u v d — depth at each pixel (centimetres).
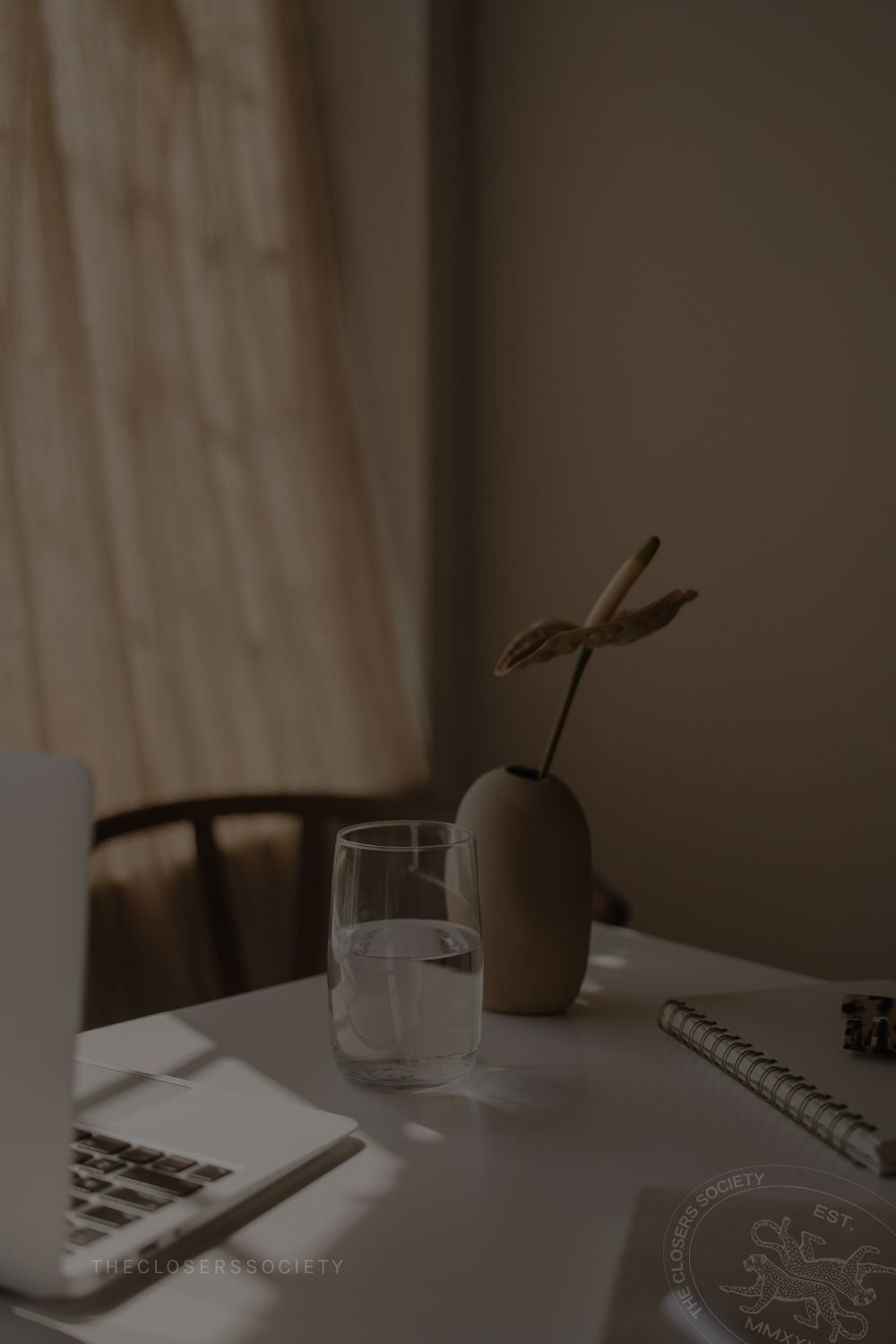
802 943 207
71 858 48
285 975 210
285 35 212
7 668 171
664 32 215
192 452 199
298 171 216
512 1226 59
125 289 188
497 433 250
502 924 89
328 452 222
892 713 194
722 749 217
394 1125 70
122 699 185
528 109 238
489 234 248
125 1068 79
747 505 210
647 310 222
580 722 239
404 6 232
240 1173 61
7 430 170
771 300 204
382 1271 54
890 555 192
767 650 209
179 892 194
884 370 191
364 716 229
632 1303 49
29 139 172
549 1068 80
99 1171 60
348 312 229
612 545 231
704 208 212
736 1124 71
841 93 193
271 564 213
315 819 141
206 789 201
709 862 220
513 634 250
